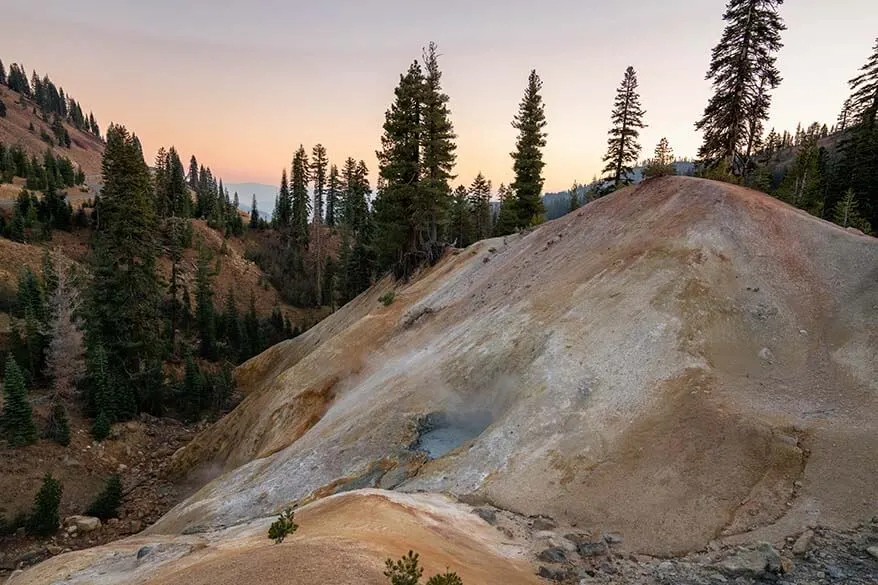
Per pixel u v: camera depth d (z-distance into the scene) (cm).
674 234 2350
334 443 2159
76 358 3788
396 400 2272
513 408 1806
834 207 4678
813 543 1071
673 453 1428
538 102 4875
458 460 1678
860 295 1872
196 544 1279
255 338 6550
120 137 4016
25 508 2658
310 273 9288
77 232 7312
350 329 3700
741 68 3212
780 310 1919
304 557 779
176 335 5872
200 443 3441
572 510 1359
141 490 3103
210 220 9394
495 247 3969
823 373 1603
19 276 4972
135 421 3834
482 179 8588
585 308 2170
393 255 5331
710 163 3547
